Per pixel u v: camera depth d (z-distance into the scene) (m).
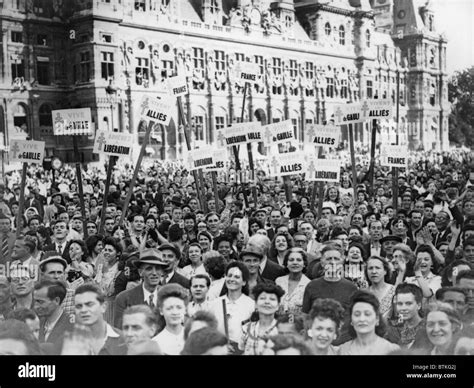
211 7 75.56
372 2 99.62
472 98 79.31
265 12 81.12
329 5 88.94
